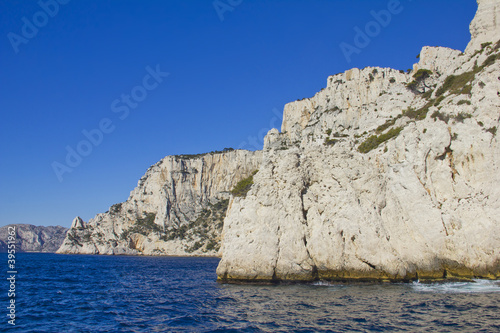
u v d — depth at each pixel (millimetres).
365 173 35469
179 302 27547
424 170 36656
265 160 37969
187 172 187750
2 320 21688
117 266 78750
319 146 37812
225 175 188375
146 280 46031
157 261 109000
